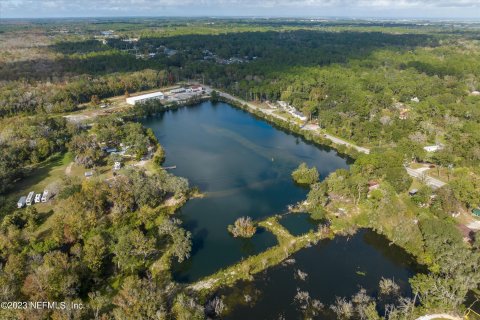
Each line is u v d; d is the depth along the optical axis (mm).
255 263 98000
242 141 199250
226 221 120562
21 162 154250
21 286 80938
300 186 146125
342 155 179750
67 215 105750
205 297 86875
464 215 118938
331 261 100812
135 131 180875
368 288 91062
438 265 93500
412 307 80062
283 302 86188
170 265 97938
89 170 154250
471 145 160250
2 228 104938
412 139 176875
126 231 99250
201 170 161125
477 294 87000
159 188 131125
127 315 72875
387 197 120500
